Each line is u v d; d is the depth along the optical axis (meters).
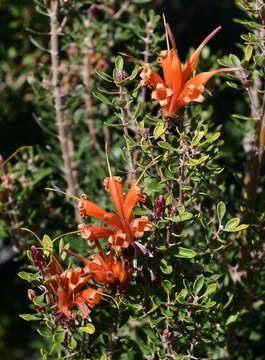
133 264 0.65
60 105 0.82
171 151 0.67
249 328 0.79
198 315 0.68
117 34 0.88
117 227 0.64
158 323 0.68
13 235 0.80
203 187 0.74
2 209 0.79
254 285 0.75
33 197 0.83
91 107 0.88
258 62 0.68
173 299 0.68
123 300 0.66
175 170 0.66
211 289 0.66
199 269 0.69
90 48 0.87
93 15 0.88
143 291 0.67
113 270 0.65
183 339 0.68
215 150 0.68
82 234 0.64
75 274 0.65
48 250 0.66
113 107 0.68
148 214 0.65
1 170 0.79
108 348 0.69
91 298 0.65
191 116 0.78
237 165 0.83
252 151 0.76
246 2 0.70
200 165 0.68
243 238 0.74
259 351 0.83
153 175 0.68
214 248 0.69
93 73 0.88
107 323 0.69
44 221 0.84
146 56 0.80
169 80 0.65
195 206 0.73
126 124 0.67
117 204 0.64
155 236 0.65
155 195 0.70
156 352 0.69
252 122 0.83
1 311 1.16
